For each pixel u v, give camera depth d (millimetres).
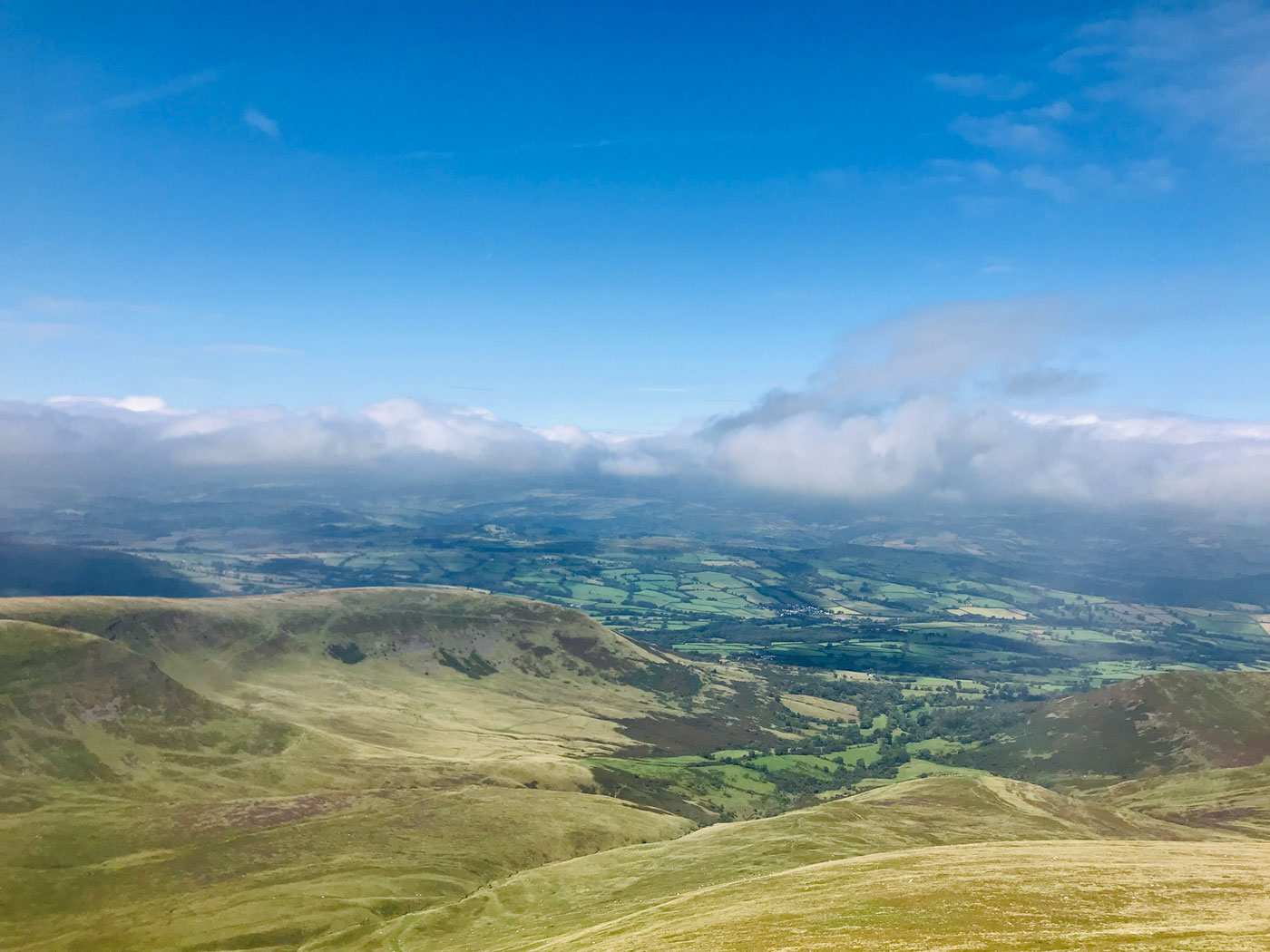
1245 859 109625
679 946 78438
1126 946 63844
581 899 146125
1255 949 60906
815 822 178500
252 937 133375
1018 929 72125
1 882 140750
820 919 81312
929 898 86500
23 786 173125
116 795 180875
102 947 127938
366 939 134750
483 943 124125
